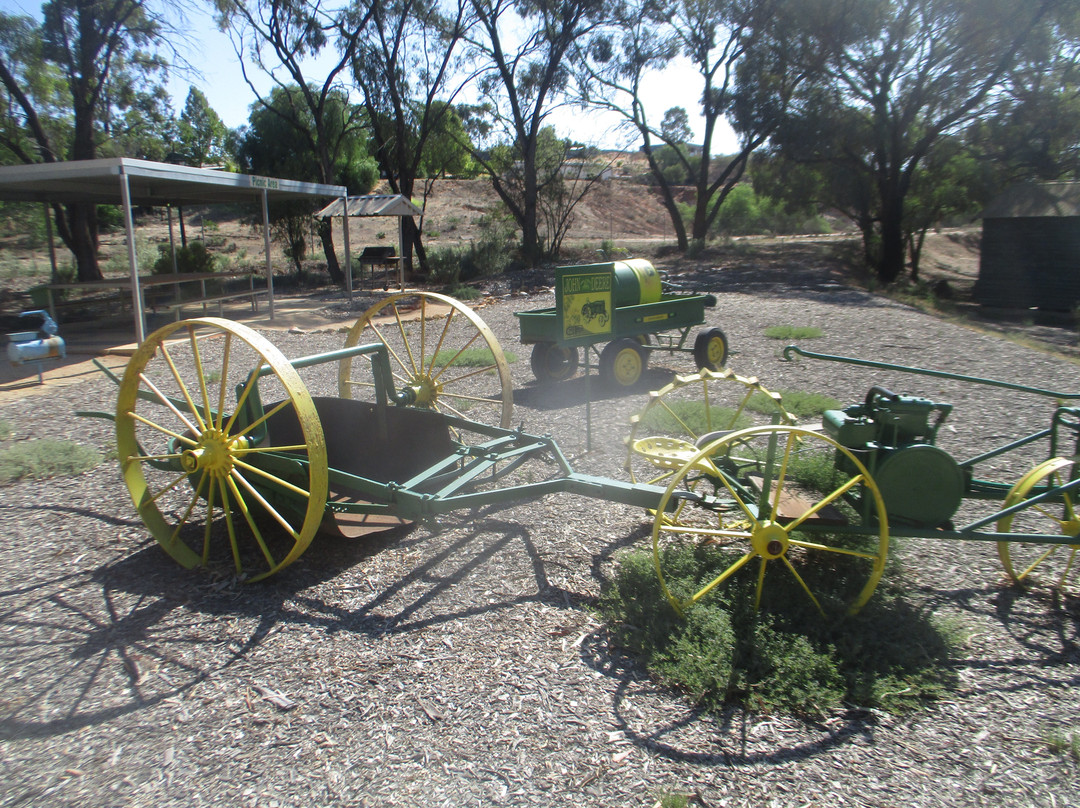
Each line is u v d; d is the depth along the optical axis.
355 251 32.50
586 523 5.08
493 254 25.52
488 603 4.12
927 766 2.88
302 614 4.09
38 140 20.70
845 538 4.38
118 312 17.72
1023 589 4.18
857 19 22.30
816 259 28.00
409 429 5.34
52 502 5.84
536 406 8.04
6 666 3.68
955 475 3.95
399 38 24.28
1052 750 2.96
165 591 4.42
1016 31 20.64
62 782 2.90
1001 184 25.41
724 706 3.23
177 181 13.91
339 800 2.77
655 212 53.53
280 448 4.33
